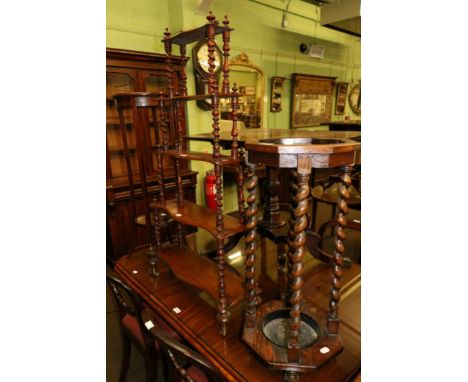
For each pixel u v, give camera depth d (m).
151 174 3.04
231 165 1.30
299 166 0.82
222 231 1.22
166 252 1.66
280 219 1.62
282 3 4.31
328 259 1.66
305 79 5.00
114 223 2.80
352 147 0.85
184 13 3.10
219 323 1.20
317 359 0.92
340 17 3.02
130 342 1.53
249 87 4.23
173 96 1.58
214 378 0.93
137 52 2.73
